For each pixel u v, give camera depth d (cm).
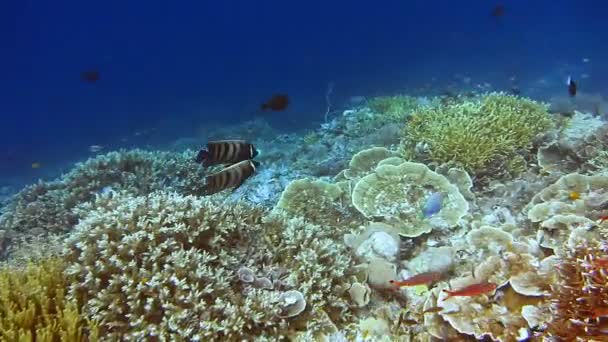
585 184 492
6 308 343
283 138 1588
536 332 287
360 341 356
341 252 454
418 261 444
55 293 373
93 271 370
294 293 374
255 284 387
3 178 2103
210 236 418
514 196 553
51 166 2273
